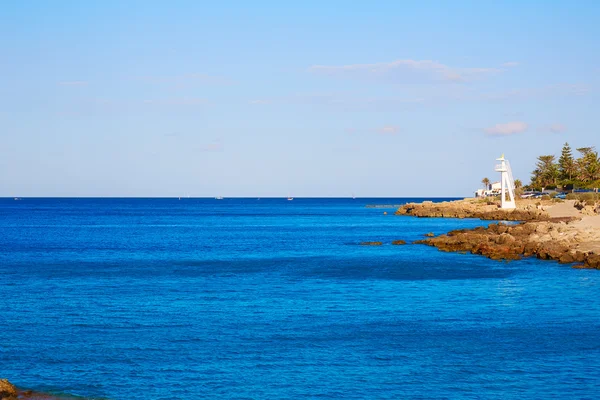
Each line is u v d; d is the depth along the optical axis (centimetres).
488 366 2891
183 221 18100
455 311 4119
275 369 2844
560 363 2928
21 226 15075
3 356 3042
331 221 17650
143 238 11419
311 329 3600
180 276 6019
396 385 2638
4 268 6669
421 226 14350
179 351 3131
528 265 6550
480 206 17800
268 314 4034
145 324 3731
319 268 6606
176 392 2558
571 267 6334
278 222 17400
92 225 15738
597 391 2562
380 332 3522
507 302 4431
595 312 4056
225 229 14238
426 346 3225
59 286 5309
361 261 7200
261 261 7412
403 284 5347
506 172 15825
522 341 3312
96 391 2570
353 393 2548
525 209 15125
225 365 2902
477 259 7194
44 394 2534
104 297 4719
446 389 2589
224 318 3909
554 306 4266
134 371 2814
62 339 3366
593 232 7850
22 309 4209
